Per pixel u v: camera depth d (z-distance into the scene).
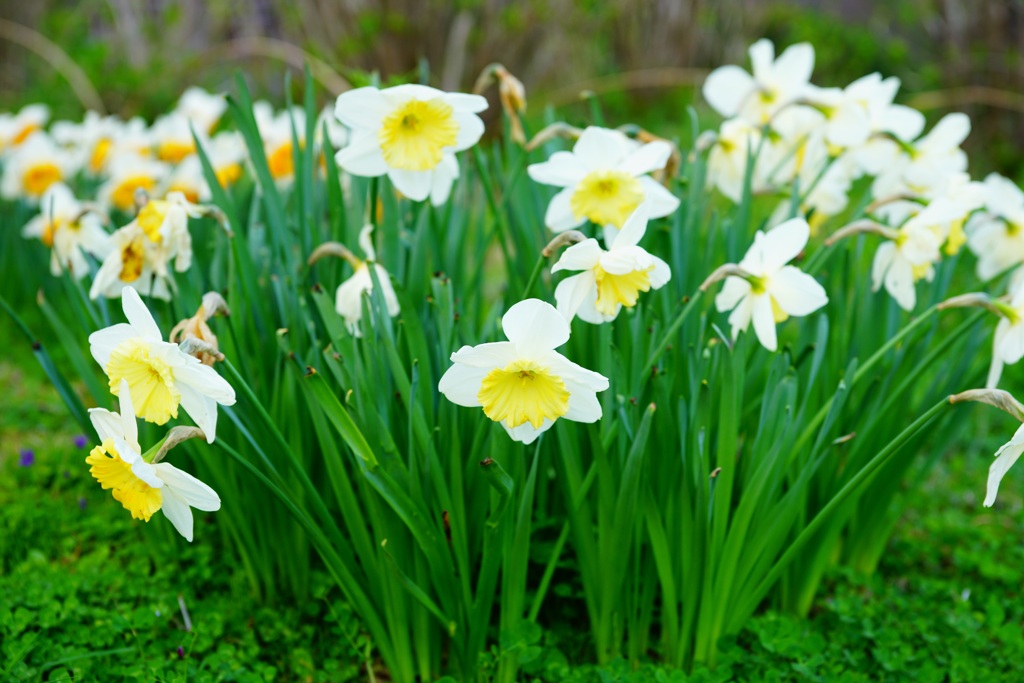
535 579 1.52
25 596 1.48
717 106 1.70
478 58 4.05
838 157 1.62
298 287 1.50
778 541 1.44
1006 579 1.60
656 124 4.62
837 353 1.53
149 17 4.49
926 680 1.44
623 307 1.46
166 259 1.44
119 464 1.29
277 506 1.51
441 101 1.40
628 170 1.43
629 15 4.73
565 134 1.50
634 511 1.40
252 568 1.54
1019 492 1.78
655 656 1.50
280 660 1.50
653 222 1.50
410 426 1.37
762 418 1.42
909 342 1.52
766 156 1.62
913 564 1.64
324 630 1.52
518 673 1.45
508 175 1.56
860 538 1.58
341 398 1.44
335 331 1.41
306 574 1.53
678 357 1.48
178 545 1.58
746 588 1.45
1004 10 3.56
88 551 1.61
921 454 1.91
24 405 1.94
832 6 5.52
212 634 1.49
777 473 1.42
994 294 1.58
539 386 1.29
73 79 3.96
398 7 3.89
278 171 1.91
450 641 1.47
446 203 1.55
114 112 4.09
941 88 3.76
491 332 1.44
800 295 1.39
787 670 1.45
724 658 1.44
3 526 1.60
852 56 4.83
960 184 1.53
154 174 2.14
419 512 1.38
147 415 1.29
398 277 1.50
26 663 1.44
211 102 2.54
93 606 1.51
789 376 1.41
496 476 1.33
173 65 4.25
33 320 2.32
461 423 1.43
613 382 1.40
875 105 1.60
